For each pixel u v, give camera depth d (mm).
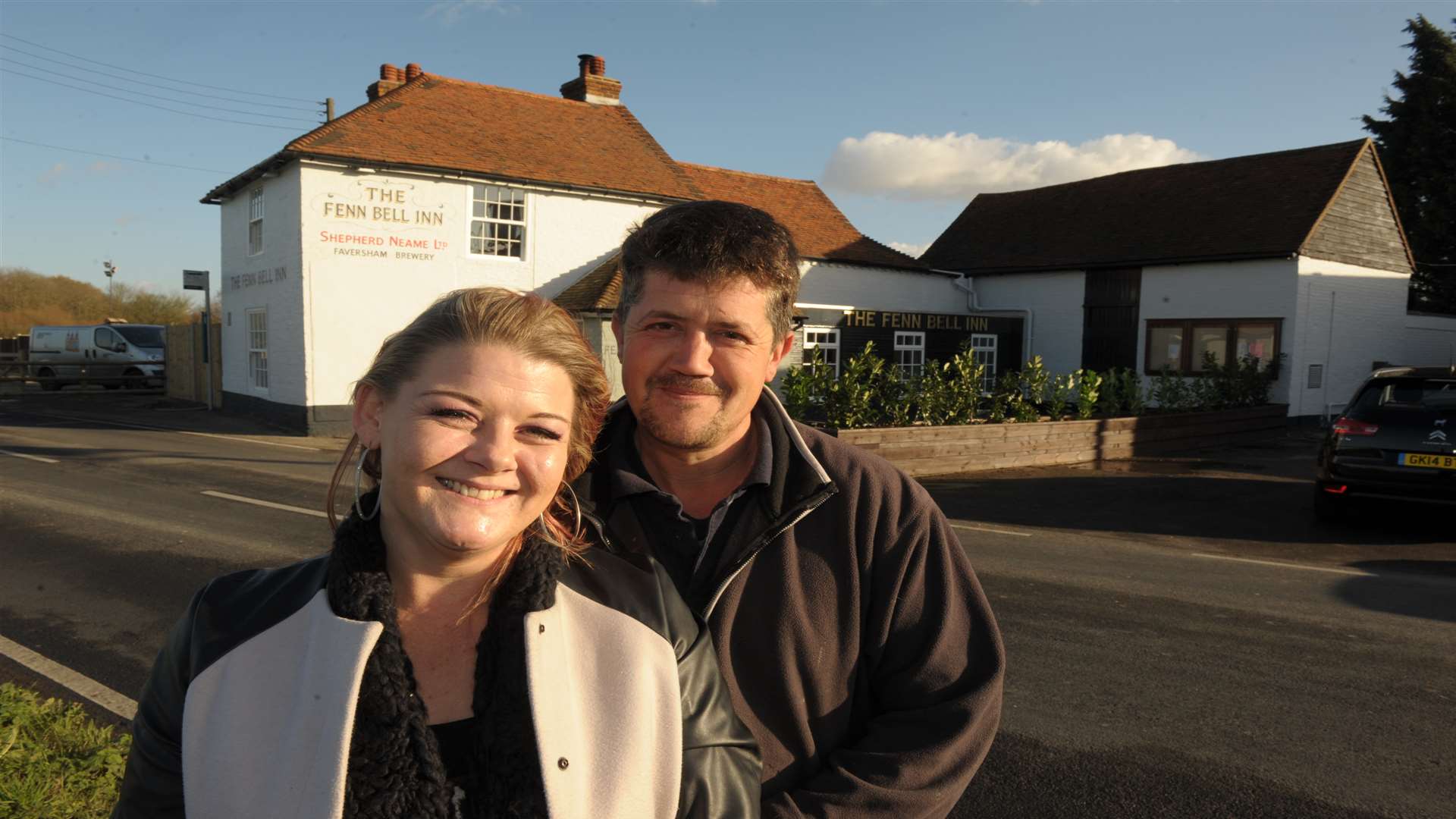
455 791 1152
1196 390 18375
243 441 15016
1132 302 23391
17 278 46844
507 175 17844
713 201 1679
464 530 1176
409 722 1137
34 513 8352
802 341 20688
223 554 6922
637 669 1249
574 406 1319
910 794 1506
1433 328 24078
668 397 1609
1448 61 30641
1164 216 24031
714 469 1709
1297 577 7090
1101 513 9922
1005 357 25297
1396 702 4410
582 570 1364
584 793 1172
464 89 20000
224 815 1125
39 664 4637
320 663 1144
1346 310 21625
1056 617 5805
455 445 1183
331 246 16469
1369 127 32812
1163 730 4066
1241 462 14406
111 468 11320
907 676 1633
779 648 1589
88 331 25906
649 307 1606
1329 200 21094
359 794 1104
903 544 1654
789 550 1626
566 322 1299
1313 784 3574
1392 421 8680
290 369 16891
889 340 22281
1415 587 6801
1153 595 6383
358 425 1289
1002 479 12305
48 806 2750
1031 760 3770
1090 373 15242
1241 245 21297
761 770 1477
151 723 1232
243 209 19188
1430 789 3539
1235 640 5359
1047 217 27062
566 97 22734
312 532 7734
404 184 17094
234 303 19906
